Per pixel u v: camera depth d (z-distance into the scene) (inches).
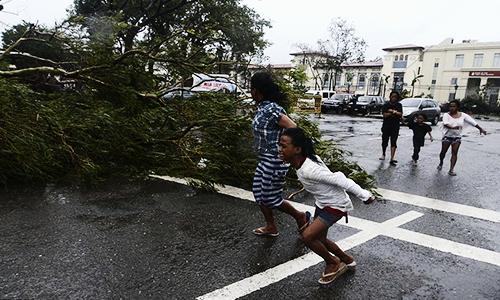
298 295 106.7
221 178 224.8
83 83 257.1
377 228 161.0
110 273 114.6
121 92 244.8
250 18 880.9
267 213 145.3
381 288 112.1
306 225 148.2
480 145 490.3
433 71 2202.3
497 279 120.1
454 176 280.5
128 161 236.2
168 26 868.6
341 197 111.5
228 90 265.0
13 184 195.9
